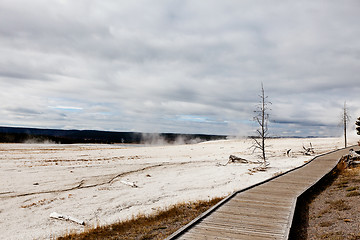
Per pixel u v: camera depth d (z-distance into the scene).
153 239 8.84
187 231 7.85
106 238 9.43
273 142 73.06
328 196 12.91
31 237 10.31
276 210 9.98
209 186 19.44
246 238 7.31
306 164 24.23
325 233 8.08
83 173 24.14
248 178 22.50
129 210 13.83
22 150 48.00
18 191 17.27
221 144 74.38
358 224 8.25
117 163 31.00
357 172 18.77
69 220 12.32
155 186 19.67
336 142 68.50
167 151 52.91
